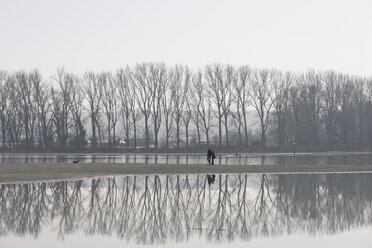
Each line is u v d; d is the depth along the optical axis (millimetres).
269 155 136125
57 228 29078
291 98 159000
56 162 87438
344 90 166375
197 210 36875
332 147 161250
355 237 26984
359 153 151375
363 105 167875
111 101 152500
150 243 25141
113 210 36469
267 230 29047
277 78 157375
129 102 152500
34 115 155125
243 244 25031
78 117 150625
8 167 70188
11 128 159250
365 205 39938
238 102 154500
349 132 166375
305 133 161500
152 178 60188
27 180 54344
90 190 47562
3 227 29172
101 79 153000
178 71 152625
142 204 39625
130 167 73375
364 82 170875
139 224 30844
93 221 31703
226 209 37469
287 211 36750
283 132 160250
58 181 54531
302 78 164000
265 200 42406
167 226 30203
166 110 152125
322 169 74500
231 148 150500
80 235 27062
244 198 43562
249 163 92312
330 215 34750
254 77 155375
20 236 26594
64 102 150625
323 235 27531
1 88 153250
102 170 67625
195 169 71875
